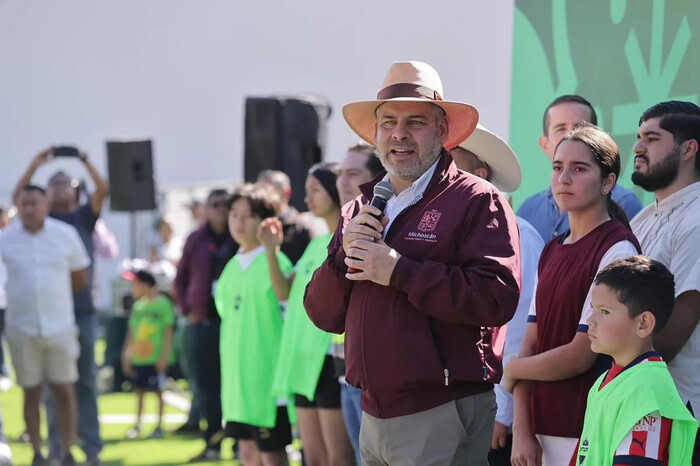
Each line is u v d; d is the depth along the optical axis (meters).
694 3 5.29
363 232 3.70
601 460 3.53
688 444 3.44
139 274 10.73
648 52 5.57
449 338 3.71
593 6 5.94
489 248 3.68
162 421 10.74
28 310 8.69
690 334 4.07
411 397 3.72
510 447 4.93
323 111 9.62
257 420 6.61
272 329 6.67
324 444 6.31
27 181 10.20
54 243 8.80
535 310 4.39
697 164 4.27
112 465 8.86
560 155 4.23
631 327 3.55
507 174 5.19
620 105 5.77
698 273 4.06
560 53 6.17
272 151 9.65
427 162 3.85
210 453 9.09
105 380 13.88
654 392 3.43
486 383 3.79
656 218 4.38
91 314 9.30
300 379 6.23
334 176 6.35
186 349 10.45
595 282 3.67
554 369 4.09
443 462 3.70
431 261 3.67
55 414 9.10
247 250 6.90
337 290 3.91
